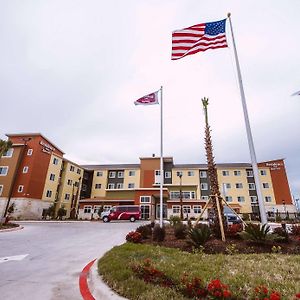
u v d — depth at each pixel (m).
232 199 52.56
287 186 51.59
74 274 6.78
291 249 8.34
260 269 5.82
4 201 37.12
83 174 56.22
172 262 6.44
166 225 18.25
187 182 53.47
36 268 7.45
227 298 4.03
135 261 6.38
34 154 39.97
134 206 32.78
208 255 7.55
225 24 12.73
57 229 20.45
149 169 54.62
